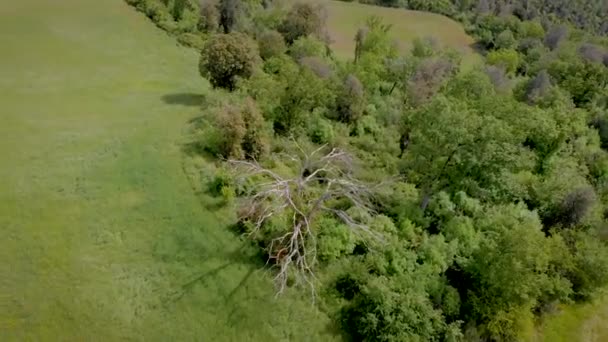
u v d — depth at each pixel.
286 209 26.44
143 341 21.72
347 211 28.95
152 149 32.56
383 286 24.36
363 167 34.28
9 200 26.56
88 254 24.66
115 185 29.09
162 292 23.80
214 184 29.73
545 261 26.33
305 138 35.94
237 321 23.52
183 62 49.31
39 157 30.44
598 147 46.41
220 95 37.81
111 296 22.98
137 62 47.75
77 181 28.89
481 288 27.09
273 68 45.75
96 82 42.28
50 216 26.14
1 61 43.31
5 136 31.92
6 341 20.33
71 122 35.00
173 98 40.69
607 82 58.25
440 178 32.22
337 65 50.22
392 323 23.36
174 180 30.14
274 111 36.62
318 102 38.31
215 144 32.78
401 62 50.22
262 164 32.41
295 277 25.33
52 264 23.73
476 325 25.78
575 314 29.44
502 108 34.12
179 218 27.64
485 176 30.89
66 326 21.42
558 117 44.50
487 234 30.14
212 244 26.52
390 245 27.39
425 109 32.06
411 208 31.11
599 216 35.53
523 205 33.62
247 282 25.08
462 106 31.44
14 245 24.20
